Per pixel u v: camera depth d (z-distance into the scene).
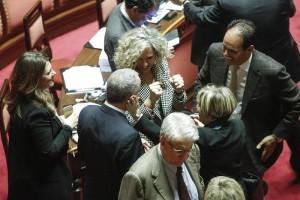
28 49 8.45
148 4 6.56
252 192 6.00
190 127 4.59
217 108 5.32
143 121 5.69
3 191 7.93
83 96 7.10
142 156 4.89
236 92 6.31
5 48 10.93
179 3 9.02
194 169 5.14
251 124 6.33
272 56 7.07
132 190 4.74
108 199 5.42
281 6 6.85
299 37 11.44
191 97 9.06
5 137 6.59
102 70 7.49
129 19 6.72
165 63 6.25
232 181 4.53
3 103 6.52
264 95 6.13
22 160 5.63
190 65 8.95
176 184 4.89
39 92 5.45
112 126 5.11
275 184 7.94
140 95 6.06
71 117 6.45
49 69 5.49
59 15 11.88
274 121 6.44
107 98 5.24
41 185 5.73
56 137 5.61
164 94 6.23
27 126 5.41
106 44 6.82
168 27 8.42
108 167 5.23
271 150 6.44
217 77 6.35
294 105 6.14
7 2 10.67
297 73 7.47
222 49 6.28
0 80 10.48
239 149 5.48
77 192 6.56
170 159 4.71
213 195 4.41
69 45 11.62
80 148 5.43
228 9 6.84
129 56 5.84
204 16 7.15
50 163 5.70
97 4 8.85
